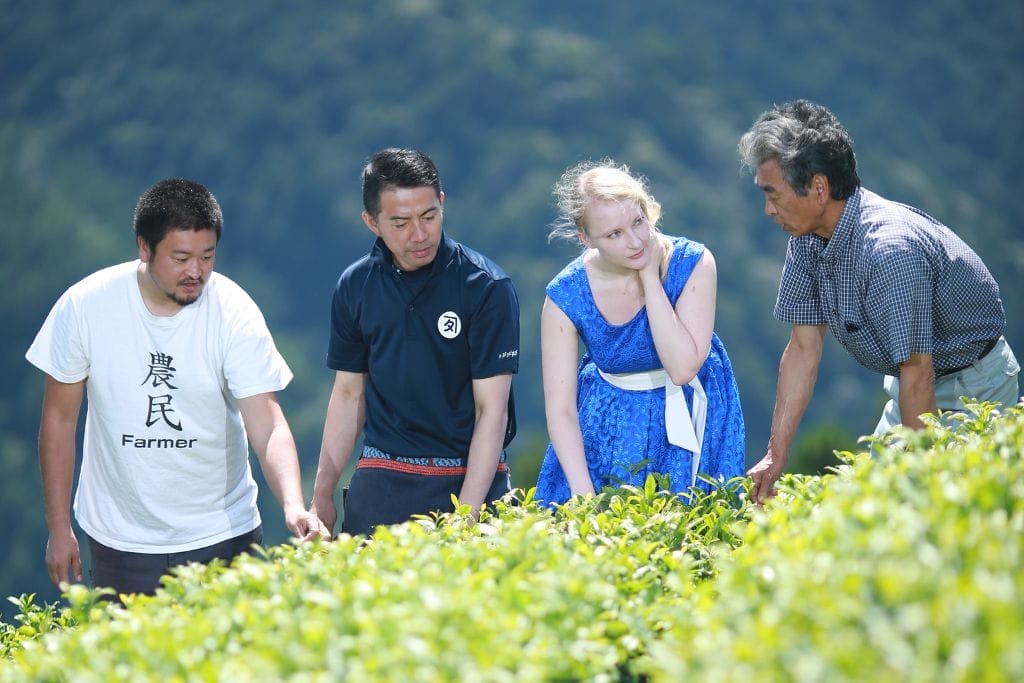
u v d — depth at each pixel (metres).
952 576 6.94
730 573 8.40
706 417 14.06
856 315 13.73
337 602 8.45
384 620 8.00
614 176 13.26
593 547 10.10
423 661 7.53
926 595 6.84
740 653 6.88
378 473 14.43
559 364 13.99
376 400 14.56
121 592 13.86
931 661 6.41
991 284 13.82
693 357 13.38
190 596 9.74
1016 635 6.35
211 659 8.28
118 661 8.85
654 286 13.41
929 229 13.58
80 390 13.90
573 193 13.44
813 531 8.32
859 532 7.86
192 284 13.05
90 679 8.30
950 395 14.12
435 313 14.05
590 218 13.20
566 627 8.32
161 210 12.80
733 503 11.98
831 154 13.20
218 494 13.93
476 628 7.91
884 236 13.30
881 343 13.78
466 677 7.33
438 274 14.05
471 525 11.95
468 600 8.18
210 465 13.80
